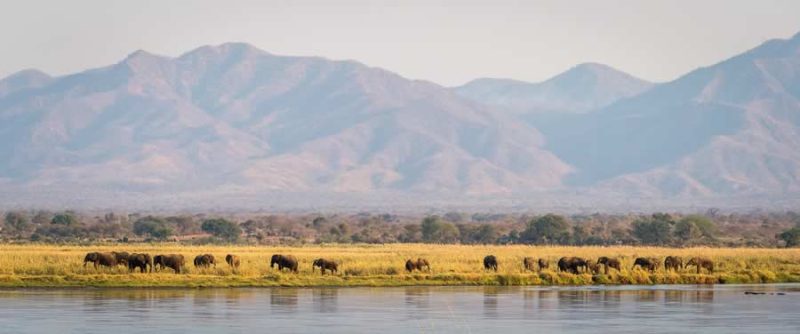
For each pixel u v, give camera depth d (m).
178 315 93.25
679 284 135.75
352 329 86.19
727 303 108.50
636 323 91.50
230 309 98.31
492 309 101.06
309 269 140.75
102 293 111.62
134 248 198.12
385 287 124.94
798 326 89.81
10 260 139.00
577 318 94.69
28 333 81.75
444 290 121.44
